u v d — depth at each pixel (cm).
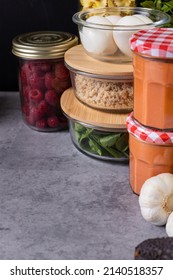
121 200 78
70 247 68
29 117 101
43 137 100
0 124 105
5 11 109
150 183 71
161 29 76
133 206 77
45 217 74
